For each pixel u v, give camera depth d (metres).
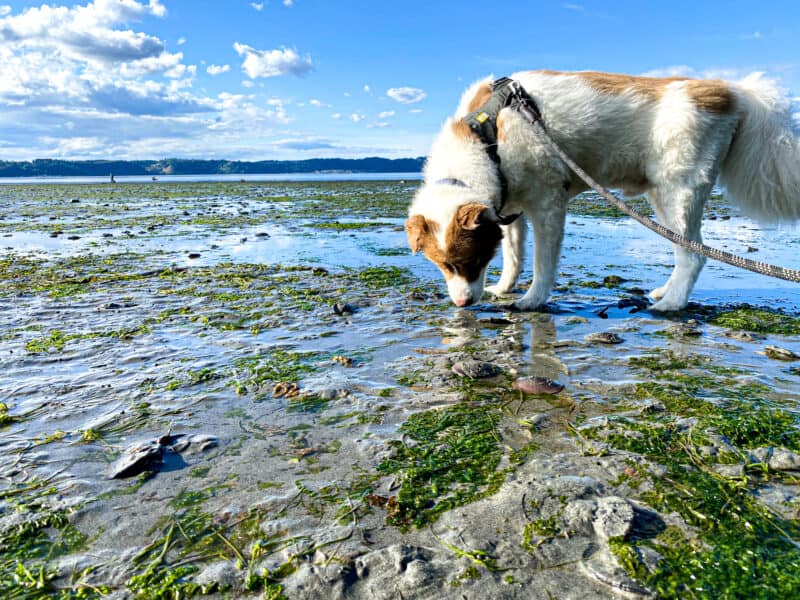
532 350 0.89
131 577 0.40
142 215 3.82
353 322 1.08
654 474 0.51
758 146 1.11
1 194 7.31
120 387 0.75
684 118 1.08
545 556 0.40
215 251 2.09
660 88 1.12
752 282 1.43
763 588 0.37
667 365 0.81
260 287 1.41
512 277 1.33
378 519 0.46
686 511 0.46
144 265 1.77
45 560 0.42
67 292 1.36
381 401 0.70
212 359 0.86
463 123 1.15
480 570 0.39
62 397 0.72
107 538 0.44
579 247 2.10
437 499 0.49
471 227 1.03
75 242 2.39
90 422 0.65
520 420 0.64
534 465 0.54
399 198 5.28
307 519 0.46
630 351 0.88
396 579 0.38
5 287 1.42
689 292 1.14
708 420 0.62
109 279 1.53
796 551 0.41
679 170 1.11
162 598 0.37
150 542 0.43
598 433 0.60
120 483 0.52
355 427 0.63
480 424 0.63
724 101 1.09
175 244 2.31
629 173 1.20
